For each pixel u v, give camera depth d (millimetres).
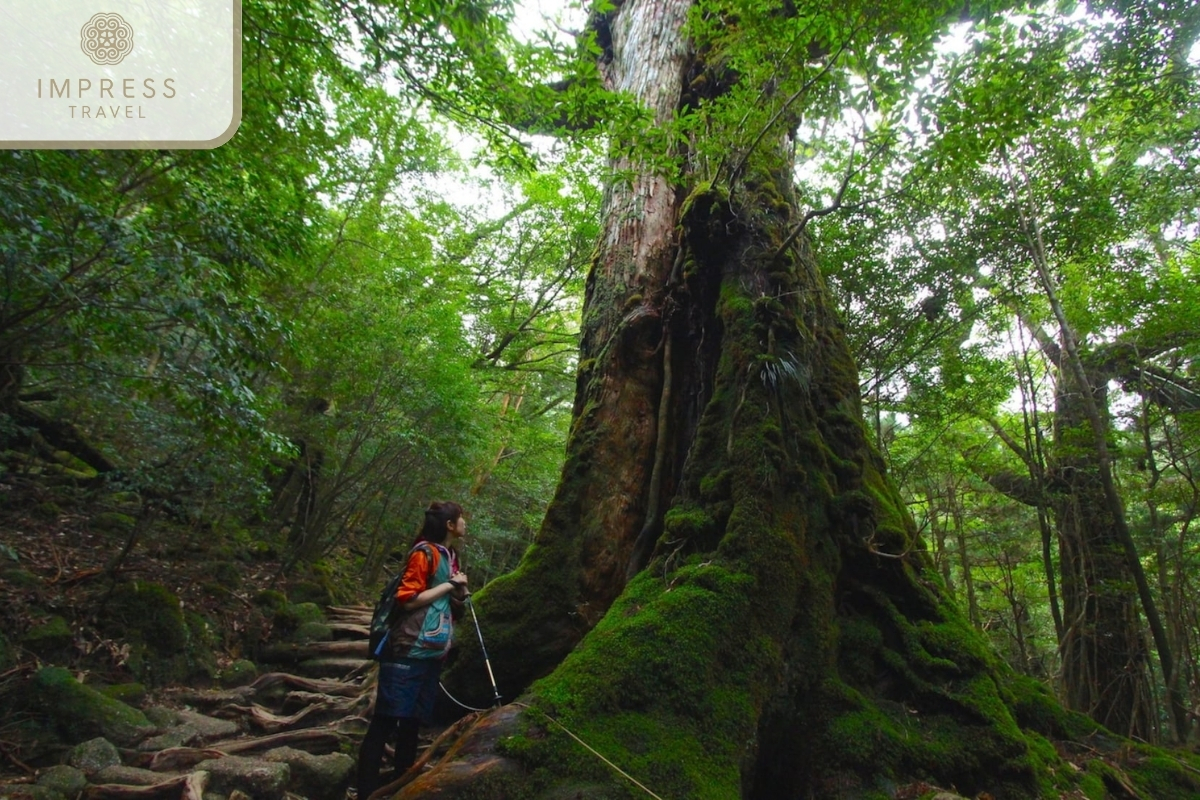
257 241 3863
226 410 3492
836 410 3811
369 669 4906
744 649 2709
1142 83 5266
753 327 3713
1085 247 5750
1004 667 3465
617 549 3996
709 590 2855
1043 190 5707
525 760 2225
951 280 5797
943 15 3096
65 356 3717
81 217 2779
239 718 3867
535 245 12820
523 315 13773
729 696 2564
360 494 7898
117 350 3340
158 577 5090
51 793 2492
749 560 2945
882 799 2449
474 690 3711
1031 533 8742
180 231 3490
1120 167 6090
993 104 3164
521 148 3732
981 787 2566
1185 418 5781
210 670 4469
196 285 3439
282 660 5176
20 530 4738
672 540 3359
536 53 3408
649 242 4988
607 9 3578
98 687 3578
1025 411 6727
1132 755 3053
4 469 4973
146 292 3090
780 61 3436
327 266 6820
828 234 5918
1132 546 5332
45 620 3730
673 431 4215
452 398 7059
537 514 13344
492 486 13250
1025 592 9789
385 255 8047
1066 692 6371
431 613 2863
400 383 6762
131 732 3160
